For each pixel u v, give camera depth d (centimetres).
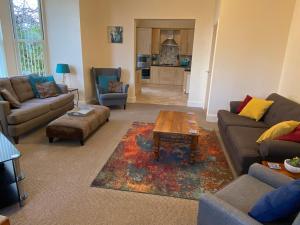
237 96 433
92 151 308
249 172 182
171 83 934
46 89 440
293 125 234
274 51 399
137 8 549
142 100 640
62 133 320
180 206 205
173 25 880
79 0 490
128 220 186
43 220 184
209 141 355
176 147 326
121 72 600
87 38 541
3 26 446
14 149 202
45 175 247
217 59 421
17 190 196
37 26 507
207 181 246
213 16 517
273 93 380
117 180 242
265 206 122
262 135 249
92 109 380
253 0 383
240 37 403
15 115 313
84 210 196
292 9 376
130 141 345
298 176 180
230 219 122
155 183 239
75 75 539
